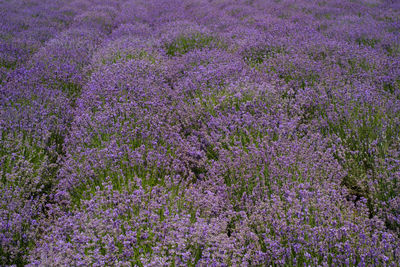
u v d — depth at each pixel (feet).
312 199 10.85
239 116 16.03
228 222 11.00
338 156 13.98
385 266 8.41
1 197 11.07
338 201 10.98
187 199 11.18
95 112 16.92
